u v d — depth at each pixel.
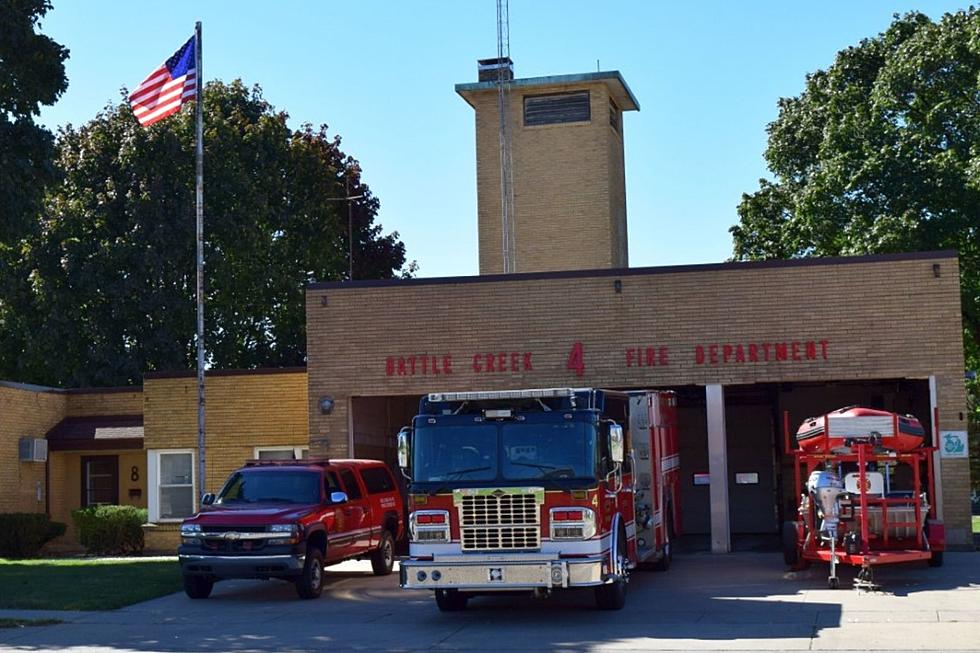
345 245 55.28
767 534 31.14
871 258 24.89
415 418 17.11
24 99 30.97
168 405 30.94
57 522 32.78
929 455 21.77
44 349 45.38
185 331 46.53
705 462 31.72
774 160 45.03
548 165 39.50
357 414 27.38
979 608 16.75
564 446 16.64
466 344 26.31
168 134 45.56
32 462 33.81
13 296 45.69
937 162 38.50
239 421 30.45
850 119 41.06
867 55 43.94
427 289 26.55
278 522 19.97
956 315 24.50
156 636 16.45
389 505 24.23
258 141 48.53
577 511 16.33
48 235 45.09
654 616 16.81
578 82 39.25
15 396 33.12
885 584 19.52
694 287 25.50
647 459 20.94
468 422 16.97
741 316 25.28
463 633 15.88
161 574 23.89
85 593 20.86
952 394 24.39
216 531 20.06
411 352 26.52
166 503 30.95
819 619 16.06
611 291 25.81
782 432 31.12
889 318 24.73
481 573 16.34
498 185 39.94
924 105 41.00
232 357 47.66
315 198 51.03
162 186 45.62
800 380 25.00
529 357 26.02
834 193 40.59
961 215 38.81
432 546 16.61
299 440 30.16
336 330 26.86
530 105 39.94
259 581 23.47
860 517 19.77
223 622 17.70
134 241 45.03
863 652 13.58
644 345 25.59
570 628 15.98
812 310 25.00
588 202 39.12
